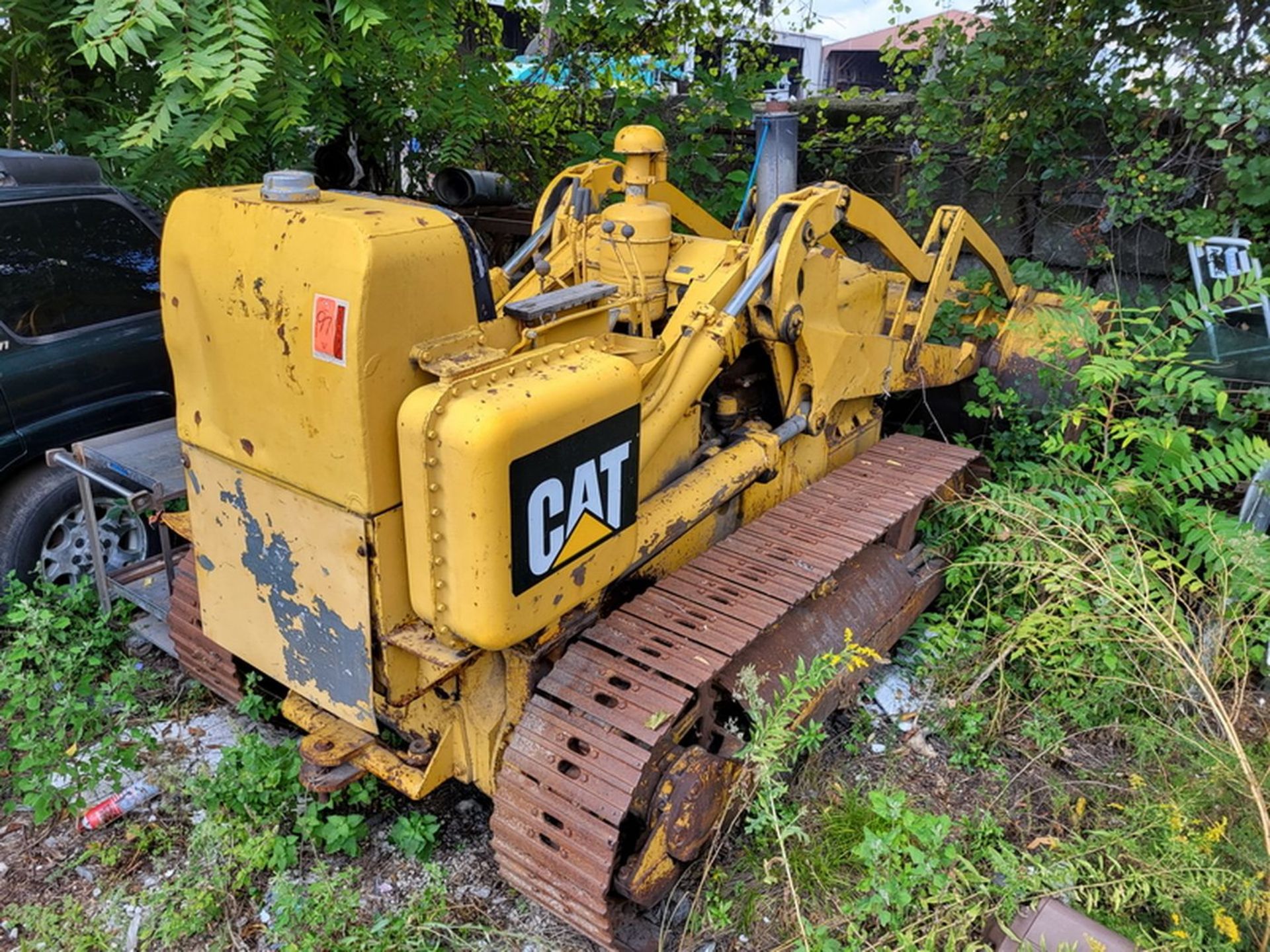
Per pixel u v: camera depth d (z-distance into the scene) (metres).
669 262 3.34
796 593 2.94
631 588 3.13
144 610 3.89
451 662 2.31
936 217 4.36
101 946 2.66
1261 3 4.90
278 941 2.69
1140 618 3.14
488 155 6.95
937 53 6.24
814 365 3.46
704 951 2.67
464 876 2.91
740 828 3.04
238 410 2.45
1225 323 4.72
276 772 3.04
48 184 4.10
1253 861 2.65
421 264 2.17
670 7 6.66
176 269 2.44
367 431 2.17
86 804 3.12
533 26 6.79
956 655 3.76
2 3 4.12
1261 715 3.60
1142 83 5.22
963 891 2.62
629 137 3.28
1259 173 4.79
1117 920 2.62
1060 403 4.42
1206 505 3.93
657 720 2.46
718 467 3.22
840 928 2.68
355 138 6.28
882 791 3.01
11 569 3.88
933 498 4.16
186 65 3.24
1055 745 3.31
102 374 4.19
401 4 4.06
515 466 2.15
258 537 2.57
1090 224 5.62
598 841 2.38
